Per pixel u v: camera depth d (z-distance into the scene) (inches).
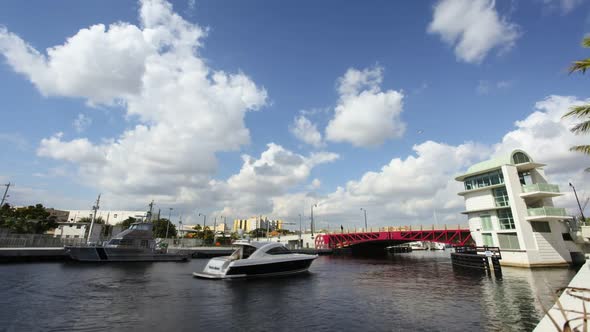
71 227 2524.6
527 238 1310.3
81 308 584.7
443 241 2081.7
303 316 558.9
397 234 2357.3
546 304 646.5
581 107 576.4
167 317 534.6
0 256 1338.6
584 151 638.5
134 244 1601.9
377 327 494.3
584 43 550.6
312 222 3567.9
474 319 535.8
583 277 506.0
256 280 992.2
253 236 4574.3
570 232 1456.7
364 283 973.2
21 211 2258.9
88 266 1299.2
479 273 1205.7
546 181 1466.5
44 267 1208.8
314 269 1470.2
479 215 1545.3
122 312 561.0
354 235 2728.8
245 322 514.9
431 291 819.4
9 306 583.8
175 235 3661.4
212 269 1045.2
